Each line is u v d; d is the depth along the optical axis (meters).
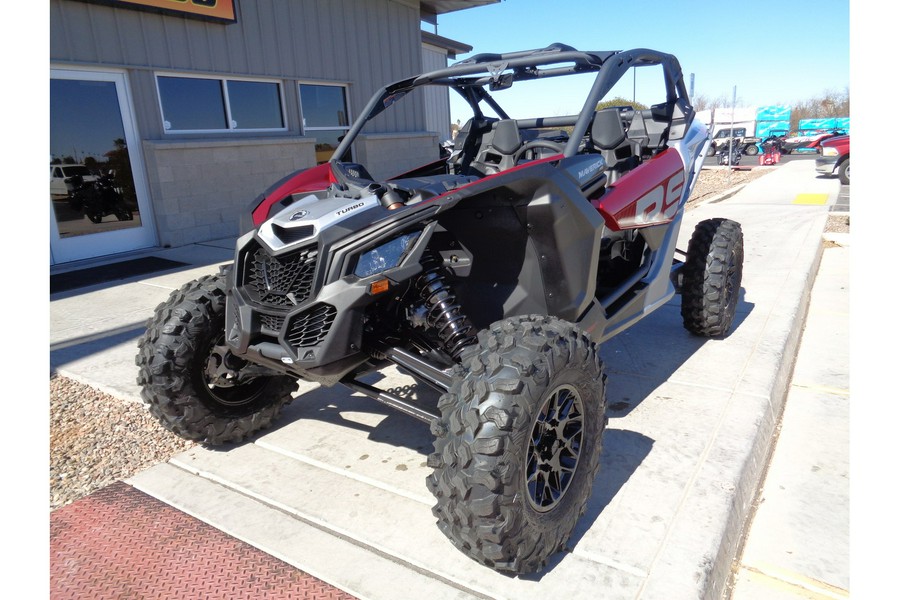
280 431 2.98
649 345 3.93
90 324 4.71
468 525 1.80
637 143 3.81
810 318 4.71
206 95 8.43
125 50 7.34
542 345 1.90
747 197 11.66
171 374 2.57
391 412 3.15
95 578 2.01
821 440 2.89
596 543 2.08
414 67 12.17
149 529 2.27
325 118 10.45
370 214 2.21
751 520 2.35
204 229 8.27
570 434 2.11
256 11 8.86
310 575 2.01
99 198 7.34
